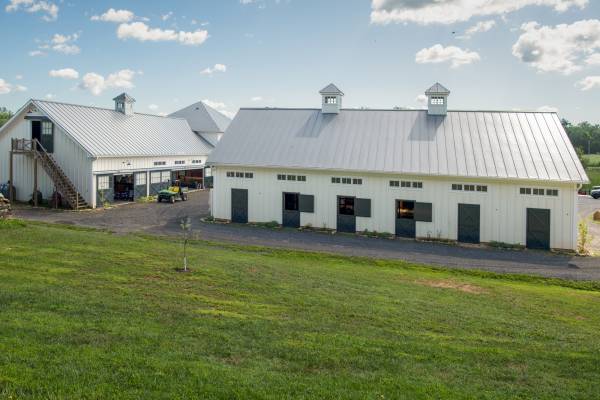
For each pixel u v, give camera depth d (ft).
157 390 20.33
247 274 47.19
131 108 142.92
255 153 95.25
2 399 18.56
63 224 86.53
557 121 88.48
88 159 108.99
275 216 92.63
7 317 28.04
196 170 162.09
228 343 27.40
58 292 34.60
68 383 20.26
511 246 77.97
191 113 178.19
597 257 72.18
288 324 32.22
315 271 53.93
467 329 35.24
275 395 20.72
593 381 26.03
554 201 76.13
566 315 42.47
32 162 114.32
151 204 118.52
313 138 96.37
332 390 21.86
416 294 45.93
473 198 80.07
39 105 112.47
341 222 88.28
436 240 82.23
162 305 33.99
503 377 25.64
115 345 25.17
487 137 87.45
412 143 89.25
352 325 33.58
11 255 45.88
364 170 85.15
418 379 24.23
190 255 55.26
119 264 46.16
